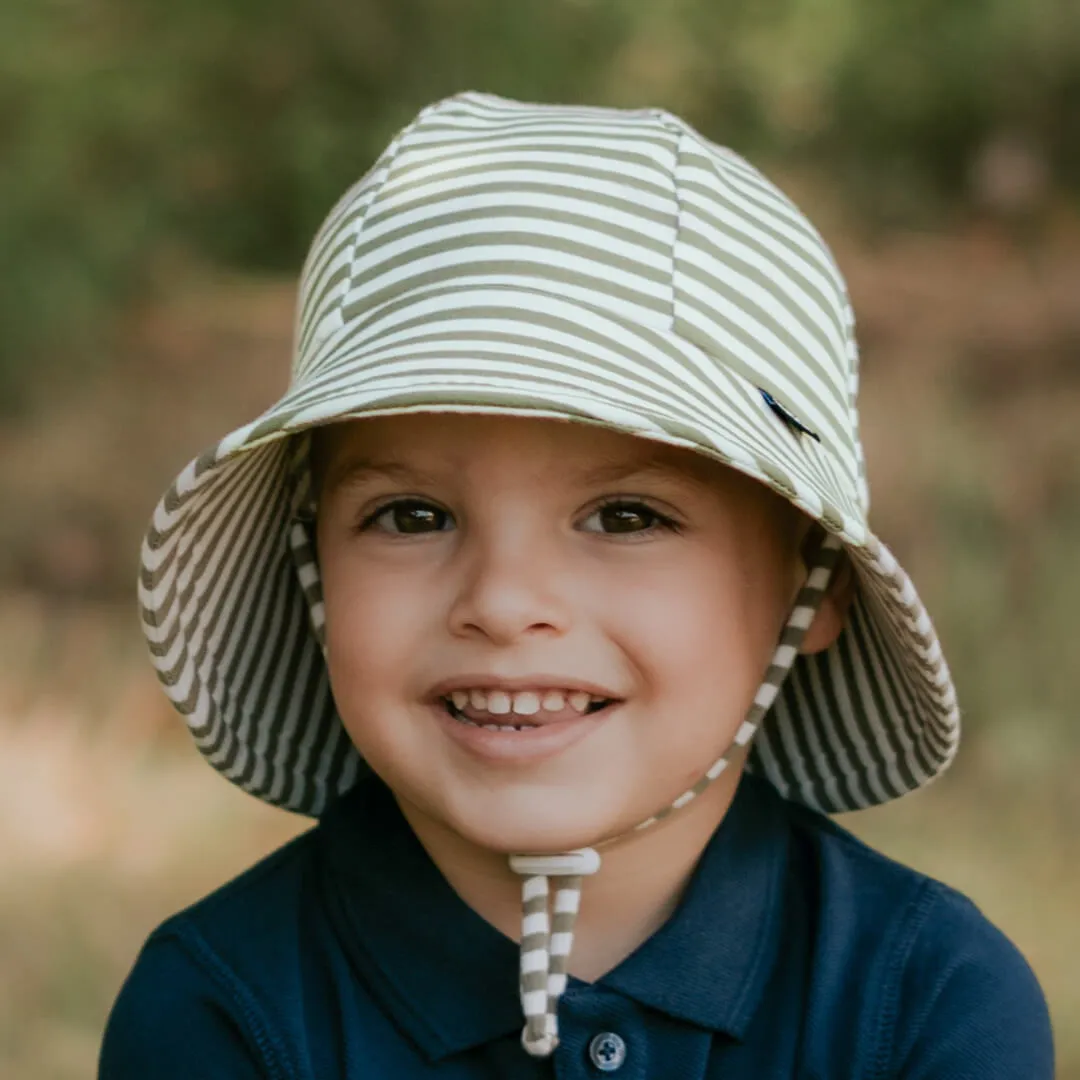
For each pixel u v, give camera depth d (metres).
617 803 1.43
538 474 1.42
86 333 7.84
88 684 4.87
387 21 9.71
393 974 1.50
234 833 4.02
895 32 11.53
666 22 10.15
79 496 6.34
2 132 8.18
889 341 7.94
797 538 1.60
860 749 1.69
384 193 1.54
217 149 9.90
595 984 1.47
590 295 1.43
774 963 1.53
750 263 1.51
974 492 5.46
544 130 1.57
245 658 1.68
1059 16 11.20
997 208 10.85
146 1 9.62
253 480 1.56
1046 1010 1.58
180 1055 1.54
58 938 3.39
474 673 1.41
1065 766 4.07
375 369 1.37
